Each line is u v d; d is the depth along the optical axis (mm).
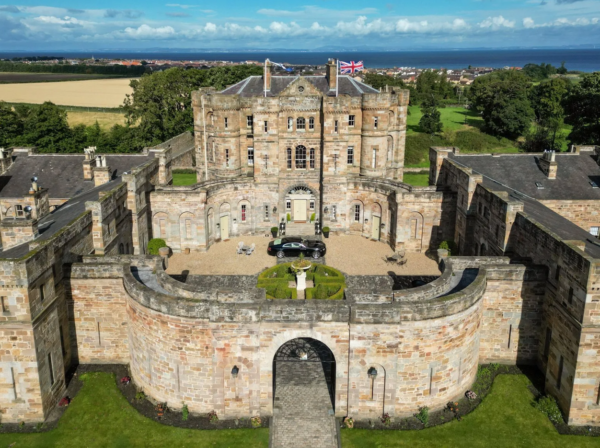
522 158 68812
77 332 43469
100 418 37812
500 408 38844
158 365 38219
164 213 67250
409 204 66688
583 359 36094
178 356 37125
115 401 39562
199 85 136625
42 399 37125
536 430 36844
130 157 72375
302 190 74812
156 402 39312
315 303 35562
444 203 66188
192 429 36688
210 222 70438
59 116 112062
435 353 36844
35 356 36156
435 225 67250
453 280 43375
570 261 37312
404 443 35375
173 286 39281
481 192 57750
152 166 67938
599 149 67500
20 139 106188
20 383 36688
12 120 110062
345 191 72312
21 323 35312
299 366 43250
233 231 74000
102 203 49094
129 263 41906
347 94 76938
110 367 43688
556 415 38000
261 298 37531
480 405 39062
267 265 64125
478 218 59000
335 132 70188
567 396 37469
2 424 37250
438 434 36250
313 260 65250
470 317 37906
